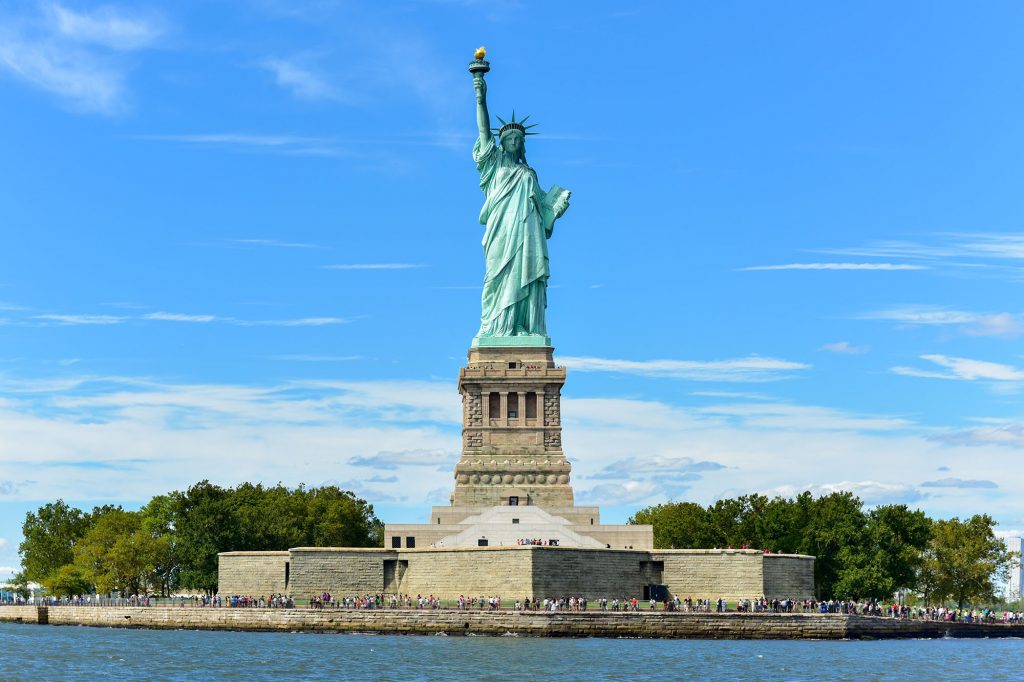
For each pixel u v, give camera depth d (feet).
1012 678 532.32
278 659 566.77
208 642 647.56
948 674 543.80
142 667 542.57
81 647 625.00
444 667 538.88
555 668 536.83
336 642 642.63
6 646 629.10
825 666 561.02
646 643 643.04
